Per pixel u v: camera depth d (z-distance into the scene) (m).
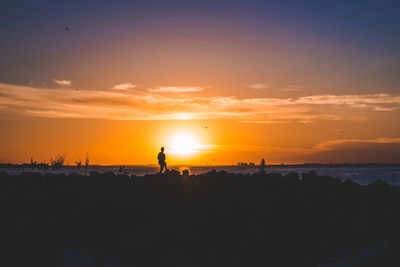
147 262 10.78
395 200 16.98
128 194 13.14
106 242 11.10
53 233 10.92
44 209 11.67
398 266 12.59
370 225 14.90
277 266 11.68
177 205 12.93
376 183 18.62
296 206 14.22
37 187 13.30
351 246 13.85
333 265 11.54
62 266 9.79
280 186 16.08
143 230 11.38
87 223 11.44
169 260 10.52
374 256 13.37
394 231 15.19
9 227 10.64
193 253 11.19
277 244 12.29
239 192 14.60
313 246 12.64
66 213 11.57
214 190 14.53
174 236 11.52
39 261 10.18
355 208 15.47
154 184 14.76
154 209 12.48
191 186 14.77
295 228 13.09
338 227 13.90
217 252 11.38
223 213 12.76
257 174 18.14
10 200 11.80
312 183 17.09
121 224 11.70
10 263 10.02
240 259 11.22
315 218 13.82
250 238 12.10
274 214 13.40
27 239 10.59
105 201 12.16
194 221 12.25
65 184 14.04
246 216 12.94
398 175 101.69
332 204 15.05
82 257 10.01
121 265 10.30
